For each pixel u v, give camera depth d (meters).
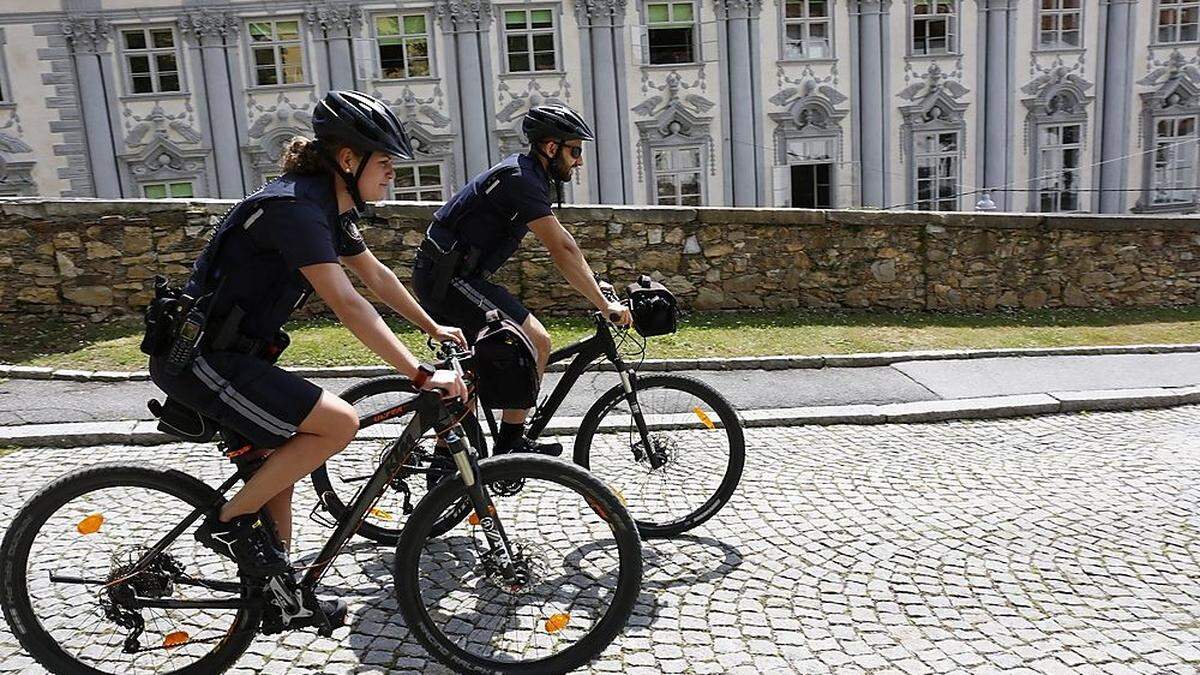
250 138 27.36
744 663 3.48
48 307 9.09
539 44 27.58
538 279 9.91
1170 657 3.54
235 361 2.98
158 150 27.20
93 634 3.26
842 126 29.06
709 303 10.33
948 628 3.76
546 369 4.53
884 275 10.66
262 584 3.21
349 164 3.00
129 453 5.91
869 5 28.41
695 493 4.68
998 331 10.00
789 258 10.44
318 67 27.12
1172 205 30.80
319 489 4.20
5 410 6.67
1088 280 11.32
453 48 27.27
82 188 27.27
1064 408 7.34
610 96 27.97
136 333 8.80
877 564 4.35
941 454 6.15
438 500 3.31
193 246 9.22
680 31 28.16
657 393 4.62
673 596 4.01
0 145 26.80
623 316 4.28
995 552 4.50
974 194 29.89
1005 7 29.00
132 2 26.41
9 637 3.50
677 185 28.86
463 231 4.41
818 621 3.81
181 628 3.35
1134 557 4.46
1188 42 29.92
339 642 3.57
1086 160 30.30
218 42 26.75
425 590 3.72
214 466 5.66
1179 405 7.55
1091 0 29.34
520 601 3.55
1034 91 29.61
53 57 26.44
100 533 3.26
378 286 3.50
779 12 28.14
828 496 5.27
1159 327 10.42
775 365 8.41
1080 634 3.72
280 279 2.99
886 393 7.57
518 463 3.32
